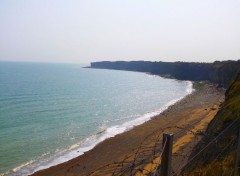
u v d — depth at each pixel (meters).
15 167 35.94
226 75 128.88
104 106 84.31
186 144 34.75
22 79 160.75
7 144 44.50
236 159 10.08
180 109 77.19
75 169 34.72
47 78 178.75
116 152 39.91
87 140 47.81
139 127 56.09
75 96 103.06
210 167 18.23
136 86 152.62
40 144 45.19
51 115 67.50
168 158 5.98
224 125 25.86
